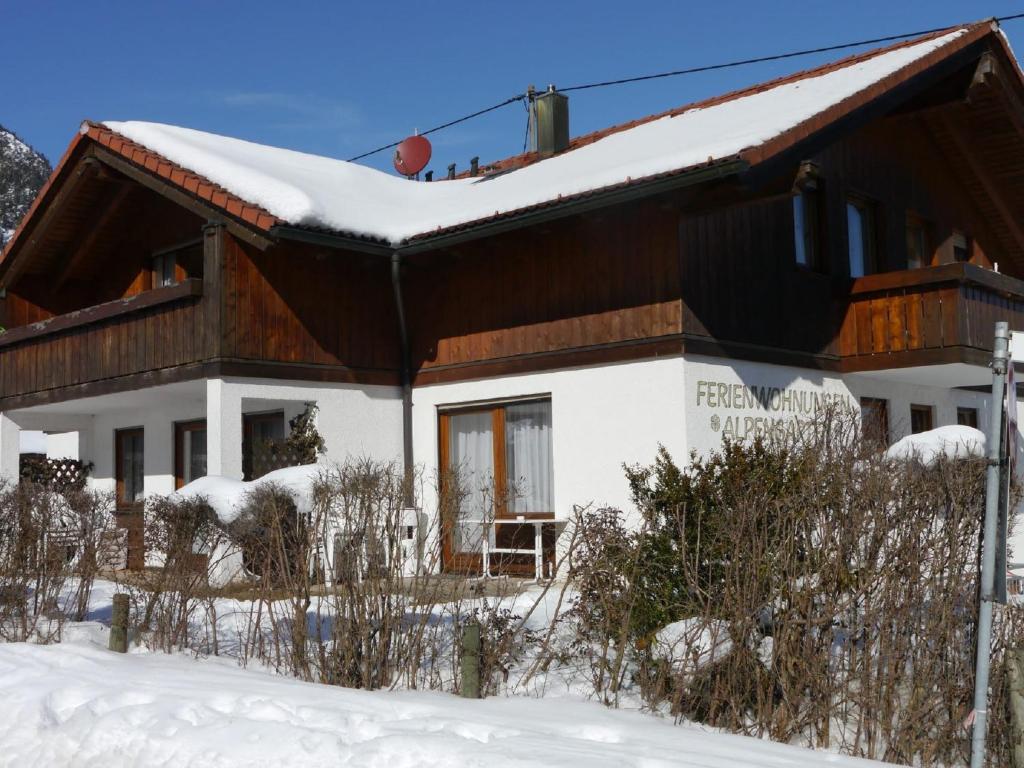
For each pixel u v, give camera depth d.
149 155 13.55
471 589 7.54
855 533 6.04
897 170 15.16
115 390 14.02
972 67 14.09
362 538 7.26
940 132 15.86
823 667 5.99
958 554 5.99
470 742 5.17
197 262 15.10
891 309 13.02
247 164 14.26
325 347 13.44
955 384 15.14
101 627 9.27
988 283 12.70
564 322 12.37
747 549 6.27
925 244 16.02
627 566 6.83
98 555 9.72
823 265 13.52
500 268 13.12
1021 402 15.68
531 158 17.23
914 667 5.92
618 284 11.85
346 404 13.59
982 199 17.16
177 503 8.72
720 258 11.84
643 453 11.53
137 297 13.51
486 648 6.91
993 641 5.96
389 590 7.21
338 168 16.84
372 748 5.15
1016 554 11.32
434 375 13.84
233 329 12.55
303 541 7.57
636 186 10.66
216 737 5.57
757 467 6.76
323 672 7.25
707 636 6.40
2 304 16.22
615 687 6.65
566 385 12.33
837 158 13.86
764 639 6.31
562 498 12.24
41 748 5.89
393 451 14.02
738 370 11.91
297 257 13.27
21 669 7.27
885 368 13.00
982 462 6.13
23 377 15.94
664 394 11.38
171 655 8.12
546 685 6.97
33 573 9.08
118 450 17.20
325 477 8.68
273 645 8.03
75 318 14.62
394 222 13.66
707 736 5.68
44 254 16.33
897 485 6.09
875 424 9.63
